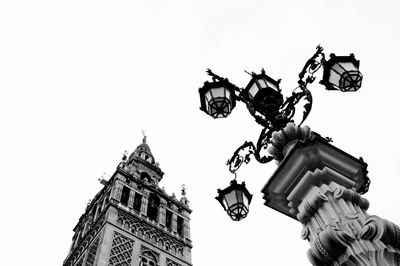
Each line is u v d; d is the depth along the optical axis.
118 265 36.56
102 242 37.97
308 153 6.39
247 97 7.97
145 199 49.09
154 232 44.41
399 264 4.80
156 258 41.03
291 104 7.59
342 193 5.79
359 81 6.94
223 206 7.85
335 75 7.02
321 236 5.36
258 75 8.23
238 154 8.23
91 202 52.19
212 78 8.08
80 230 48.62
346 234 5.22
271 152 7.21
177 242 45.56
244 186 7.86
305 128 6.95
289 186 6.53
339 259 5.23
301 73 7.62
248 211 7.77
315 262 5.43
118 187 48.06
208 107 7.83
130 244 40.19
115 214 43.09
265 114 7.76
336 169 6.44
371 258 4.89
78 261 41.19
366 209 5.83
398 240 4.93
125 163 57.03
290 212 6.70
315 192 6.05
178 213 51.00
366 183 6.88
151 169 58.38
